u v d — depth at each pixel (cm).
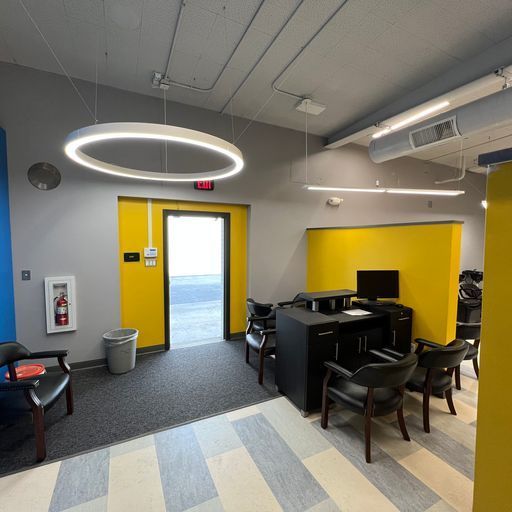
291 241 480
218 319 556
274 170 457
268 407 257
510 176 112
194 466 189
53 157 315
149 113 362
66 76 319
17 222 301
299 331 247
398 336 314
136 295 379
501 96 273
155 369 337
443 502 161
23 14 235
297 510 158
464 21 245
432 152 605
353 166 544
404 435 212
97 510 158
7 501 163
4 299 279
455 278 295
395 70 316
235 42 272
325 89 354
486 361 122
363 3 227
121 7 230
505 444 117
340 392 213
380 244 365
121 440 213
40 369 276
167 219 393
